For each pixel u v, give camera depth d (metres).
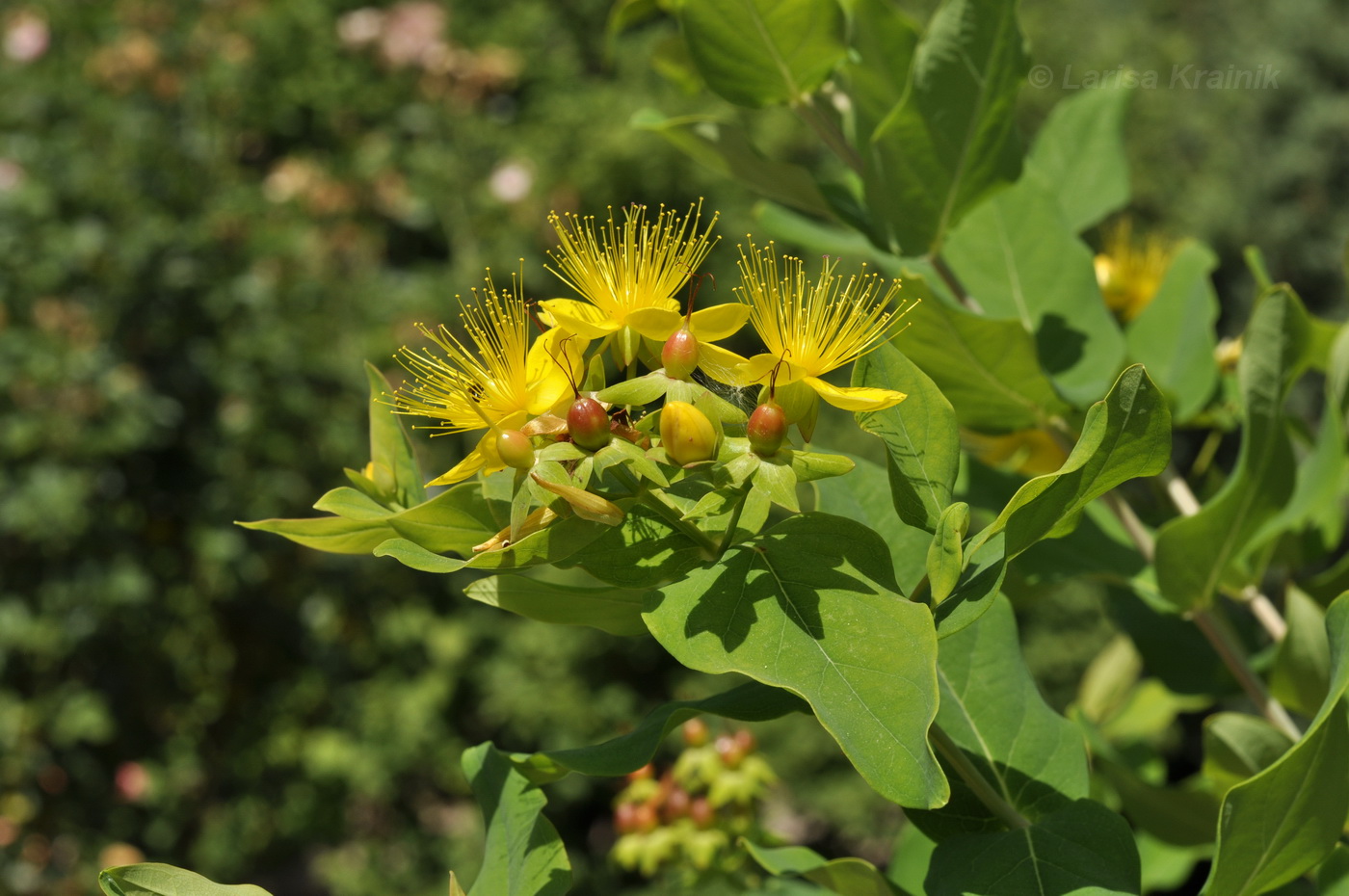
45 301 1.82
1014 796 0.50
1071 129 0.74
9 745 1.84
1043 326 0.63
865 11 0.57
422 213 2.39
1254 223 4.29
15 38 1.91
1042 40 3.21
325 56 2.31
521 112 2.60
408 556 0.45
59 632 1.84
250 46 2.15
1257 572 0.64
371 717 2.27
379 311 2.20
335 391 2.15
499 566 0.45
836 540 0.45
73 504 1.78
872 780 0.41
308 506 2.09
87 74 1.96
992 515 0.65
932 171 0.58
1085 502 0.45
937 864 0.46
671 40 0.66
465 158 2.44
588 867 2.68
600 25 2.90
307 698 2.27
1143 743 0.85
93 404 1.81
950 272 0.62
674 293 0.48
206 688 2.11
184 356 1.94
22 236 1.80
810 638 0.43
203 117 2.09
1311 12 4.44
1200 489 0.79
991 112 0.56
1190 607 0.60
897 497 0.47
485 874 0.49
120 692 2.03
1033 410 0.60
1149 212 3.79
